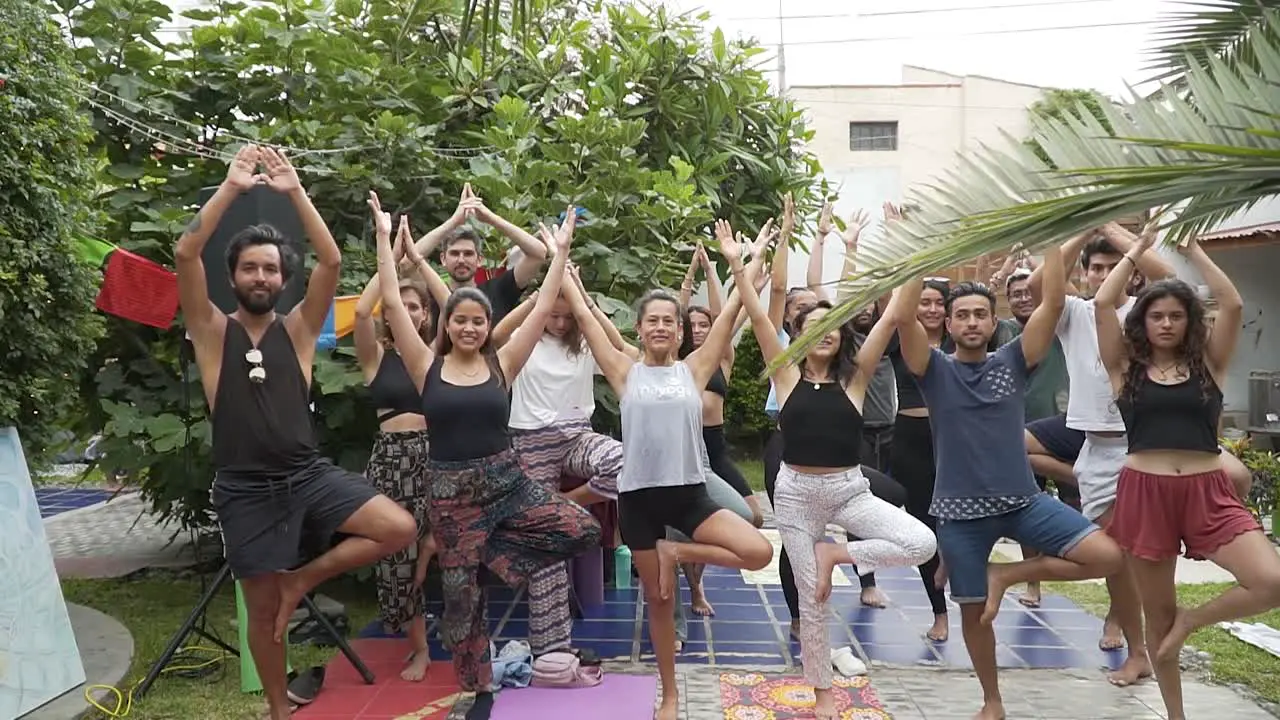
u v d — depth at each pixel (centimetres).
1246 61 343
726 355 538
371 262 598
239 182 332
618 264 632
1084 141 263
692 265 556
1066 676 461
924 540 377
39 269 407
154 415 583
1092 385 460
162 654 426
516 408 499
